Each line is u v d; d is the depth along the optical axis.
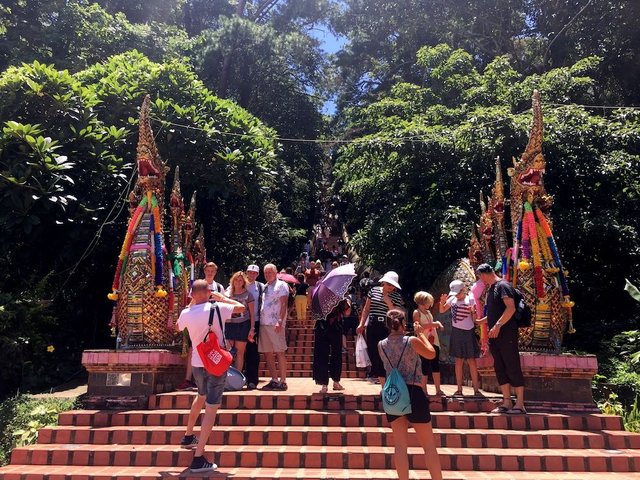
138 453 5.17
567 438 5.53
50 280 10.50
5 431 6.39
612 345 9.43
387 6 21.89
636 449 5.46
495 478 4.75
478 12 19.70
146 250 6.90
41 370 8.86
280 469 5.00
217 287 7.43
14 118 10.26
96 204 10.40
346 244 24.50
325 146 24.83
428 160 12.12
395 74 22.33
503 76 14.01
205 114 12.45
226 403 6.29
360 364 6.96
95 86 11.62
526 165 7.06
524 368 6.42
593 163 10.95
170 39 17.86
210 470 4.80
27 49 14.02
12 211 8.88
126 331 6.84
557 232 10.30
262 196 14.30
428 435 4.41
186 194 12.66
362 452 5.14
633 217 11.17
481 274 6.24
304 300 12.52
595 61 13.42
